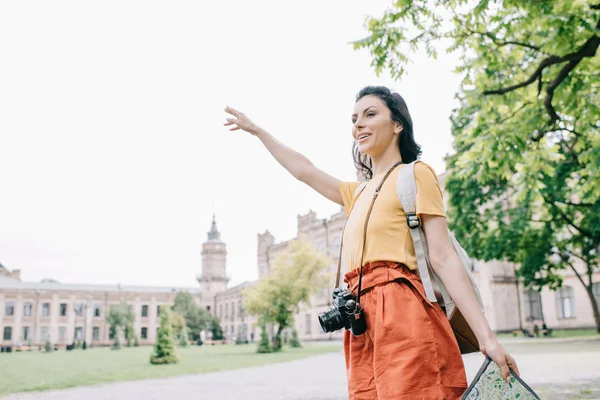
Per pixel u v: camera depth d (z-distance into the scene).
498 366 1.32
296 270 31.88
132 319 71.69
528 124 7.58
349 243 1.64
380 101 1.72
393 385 1.35
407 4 6.57
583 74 7.21
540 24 6.25
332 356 22.05
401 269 1.50
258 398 8.34
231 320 77.25
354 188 1.87
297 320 53.06
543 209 20.52
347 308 1.50
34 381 12.55
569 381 7.86
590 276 23.73
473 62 7.63
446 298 1.49
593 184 8.58
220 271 87.44
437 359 1.38
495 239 20.94
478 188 19.84
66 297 72.25
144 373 14.80
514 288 35.00
